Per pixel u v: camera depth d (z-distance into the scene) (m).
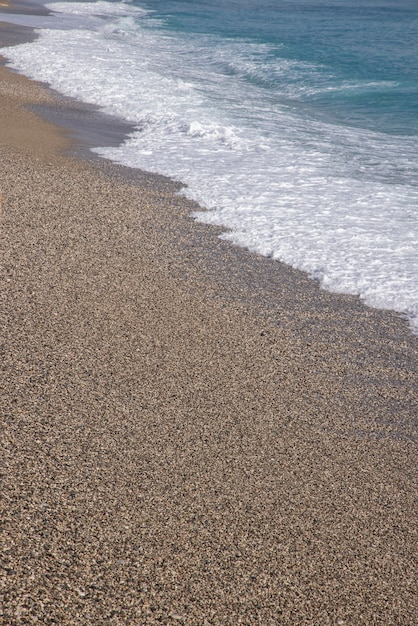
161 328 7.15
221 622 3.87
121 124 16.05
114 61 24.56
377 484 5.26
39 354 6.29
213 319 7.55
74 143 14.08
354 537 4.68
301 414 6.04
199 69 25.38
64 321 6.96
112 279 8.10
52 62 22.97
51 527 4.30
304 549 4.49
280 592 4.13
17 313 6.97
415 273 9.20
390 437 5.91
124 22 40.38
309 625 3.95
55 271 8.06
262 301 8.19
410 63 28.70
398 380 6.86
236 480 5.04
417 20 47.31
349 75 25.45
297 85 23.41
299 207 11.38
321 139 16.20
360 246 9.97
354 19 47.00
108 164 12.85
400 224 10.86
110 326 7.01
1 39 27.75
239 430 5.65
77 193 10.97
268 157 14.21
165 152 14.05
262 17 46.94
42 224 9.45
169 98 19.02
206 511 4.68
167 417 5.66
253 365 6.74
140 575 4.07
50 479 4.73
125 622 3.75
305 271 9.16
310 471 5.29
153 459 5.11
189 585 4.07
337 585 4.26
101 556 4.16
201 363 6.61
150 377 6.21
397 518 4.93
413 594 4.30
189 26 40.09
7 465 4.78
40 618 3.67
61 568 4.02
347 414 6.16
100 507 4.55
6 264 8.03
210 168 13.16
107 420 5.49
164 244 9.42
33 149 13.27
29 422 5.30
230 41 33.66
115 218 10.11
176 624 3.80
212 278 8.60
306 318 7.92
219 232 10.14
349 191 12.36
